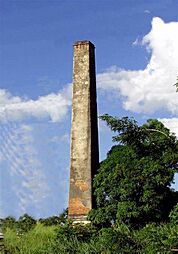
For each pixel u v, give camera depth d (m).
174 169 29.34
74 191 36.38
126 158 30.38
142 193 29.33
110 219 30.70
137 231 25.94
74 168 36.84
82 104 37.78
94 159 37.12
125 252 23.70
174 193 30.20
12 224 37.59
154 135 29.55
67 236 29.52
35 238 32.88
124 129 29.42
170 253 21.48
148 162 29.42
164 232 22.91
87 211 35.56
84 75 38.16
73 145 37.25
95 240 27.78
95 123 38.25
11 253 31.97
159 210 29.20
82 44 38.56
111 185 30.61
